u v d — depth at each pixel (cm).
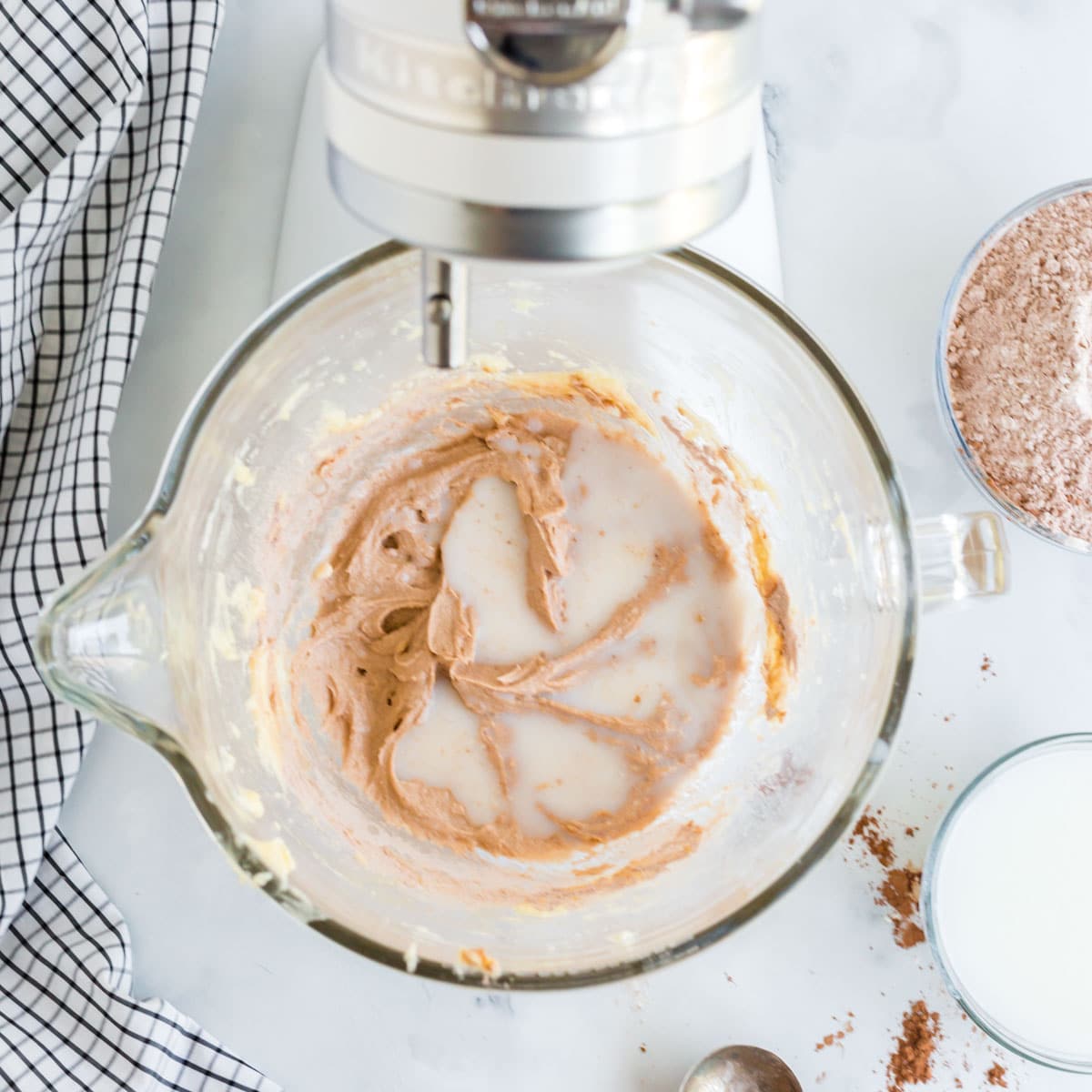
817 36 78
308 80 75
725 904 70
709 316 70
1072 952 76
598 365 74
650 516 75
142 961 75
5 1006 74
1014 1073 77
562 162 54
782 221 78
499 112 54
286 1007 76
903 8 78
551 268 56
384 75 54
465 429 76
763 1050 75
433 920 72
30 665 73
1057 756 76
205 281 76
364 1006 76
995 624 77
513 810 74
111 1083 73
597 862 74
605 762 74
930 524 70
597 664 74
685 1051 76
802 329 68
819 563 73
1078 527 75
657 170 55
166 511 66
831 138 78
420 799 74
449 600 74
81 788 75
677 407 75
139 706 65
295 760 74
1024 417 75
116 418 76
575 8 51
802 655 74
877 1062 76
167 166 73
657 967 69
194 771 66
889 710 68
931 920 75
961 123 77
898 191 78
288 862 70
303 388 71
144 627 65
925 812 77
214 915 76
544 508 75
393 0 53
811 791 71
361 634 75
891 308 78
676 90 54
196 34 73
